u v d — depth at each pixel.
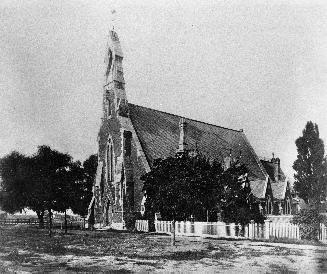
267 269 15.55
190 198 25.17
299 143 38.81
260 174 60.75
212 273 14.57
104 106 51.50
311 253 20.53
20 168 35.38
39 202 34.91
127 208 44.38
